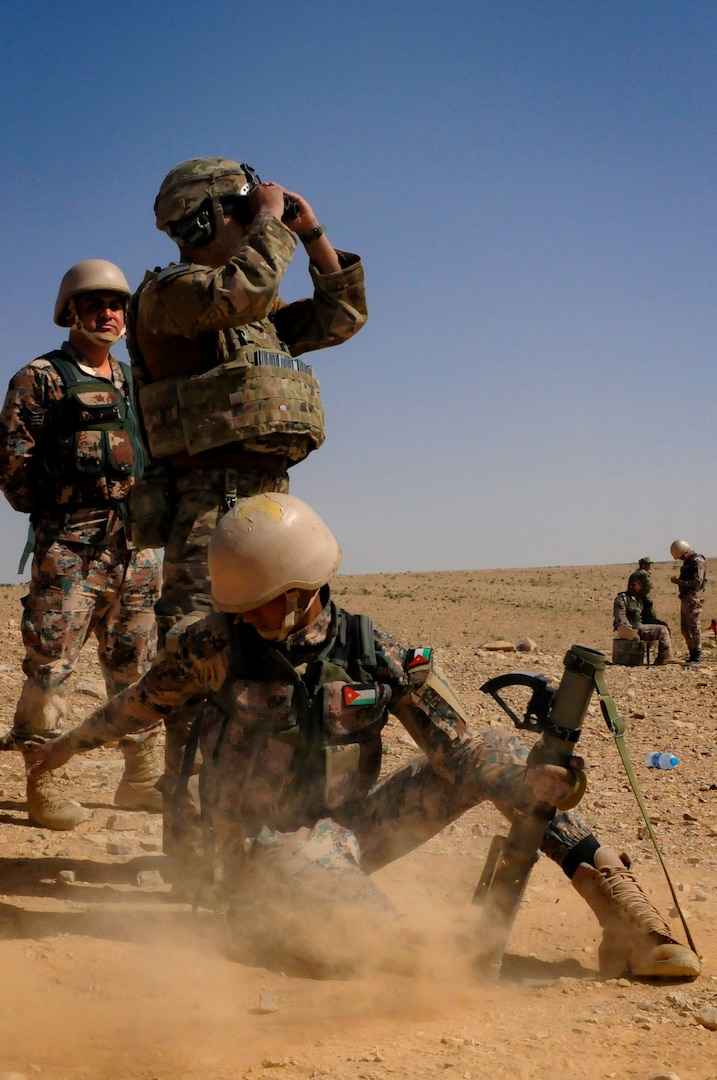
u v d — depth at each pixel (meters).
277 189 4.12
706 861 4.98
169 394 4.02
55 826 4.98
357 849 3.49
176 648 3.50
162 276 3.93
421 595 44.25
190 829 3.98
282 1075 2.48
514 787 3.25
